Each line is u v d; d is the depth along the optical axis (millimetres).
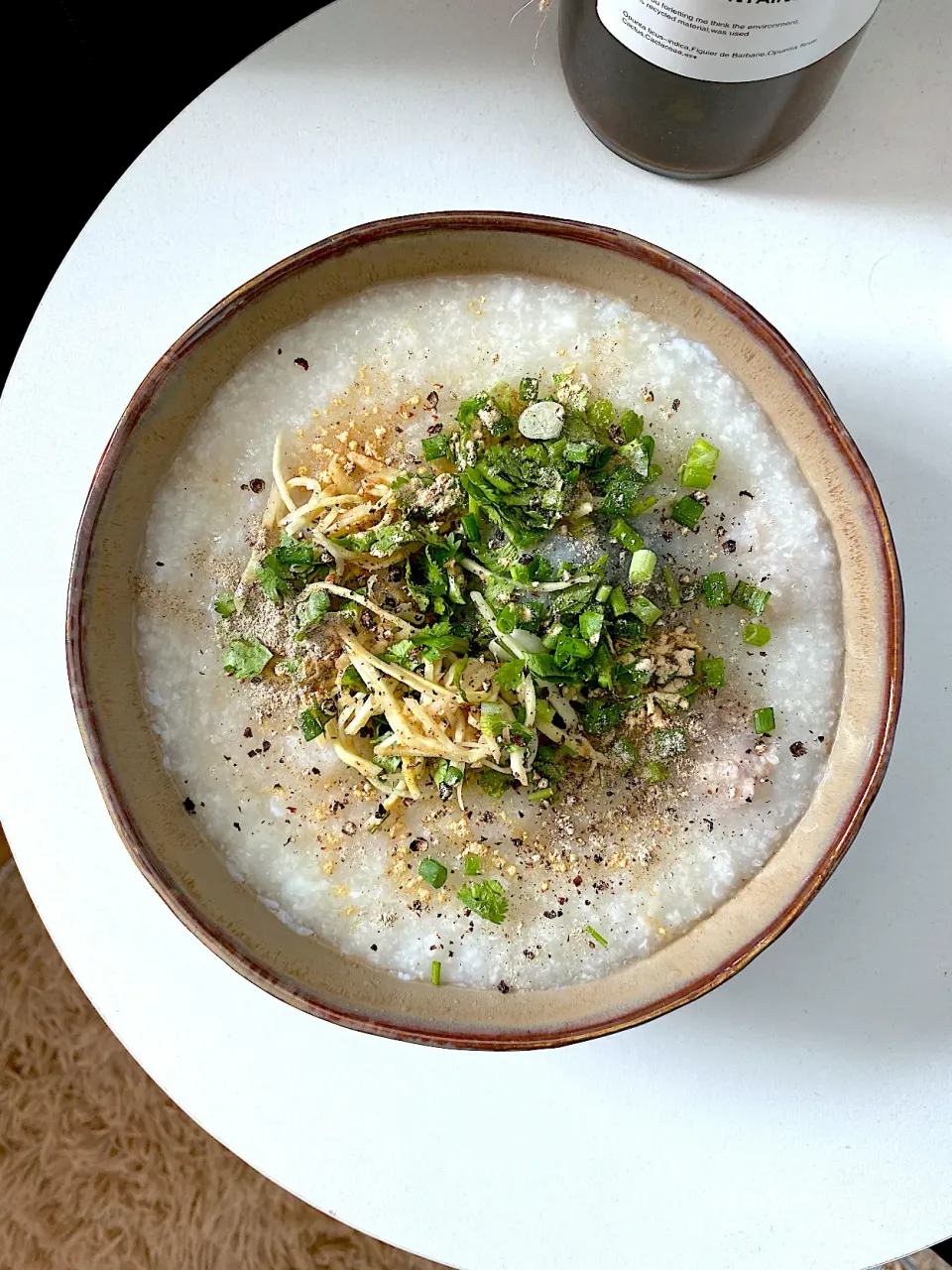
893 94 272
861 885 263
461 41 274
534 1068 260
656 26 224
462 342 246
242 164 271
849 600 238
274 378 245
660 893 239
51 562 265
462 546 239
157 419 235
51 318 268
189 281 270
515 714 235
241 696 242
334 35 274
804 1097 260
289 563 236
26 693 263
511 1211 257
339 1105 259
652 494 244
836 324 268
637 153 266
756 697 241
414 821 241
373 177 271
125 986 260
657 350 243
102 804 263
